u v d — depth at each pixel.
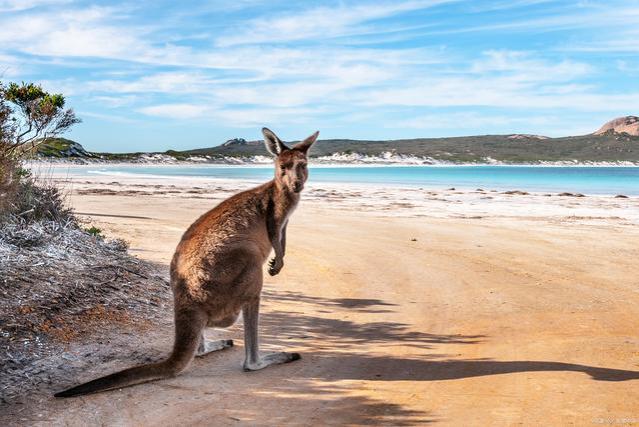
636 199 29.02
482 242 13.88
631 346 6.25
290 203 5.91
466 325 7.26
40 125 9.97
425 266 10.98
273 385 5.11
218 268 5.12
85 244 9.09
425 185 48.91
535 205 25.17
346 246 13.20
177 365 4.88
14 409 4.44
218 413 4.48
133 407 4.56
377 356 6.02
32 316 6.03
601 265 11.10
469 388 5.05
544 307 8.11
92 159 115.25
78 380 5.03
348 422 4.32
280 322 7.29
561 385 5.05
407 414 4.46
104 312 6.67
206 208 21.62
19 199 9.03
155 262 9.86
